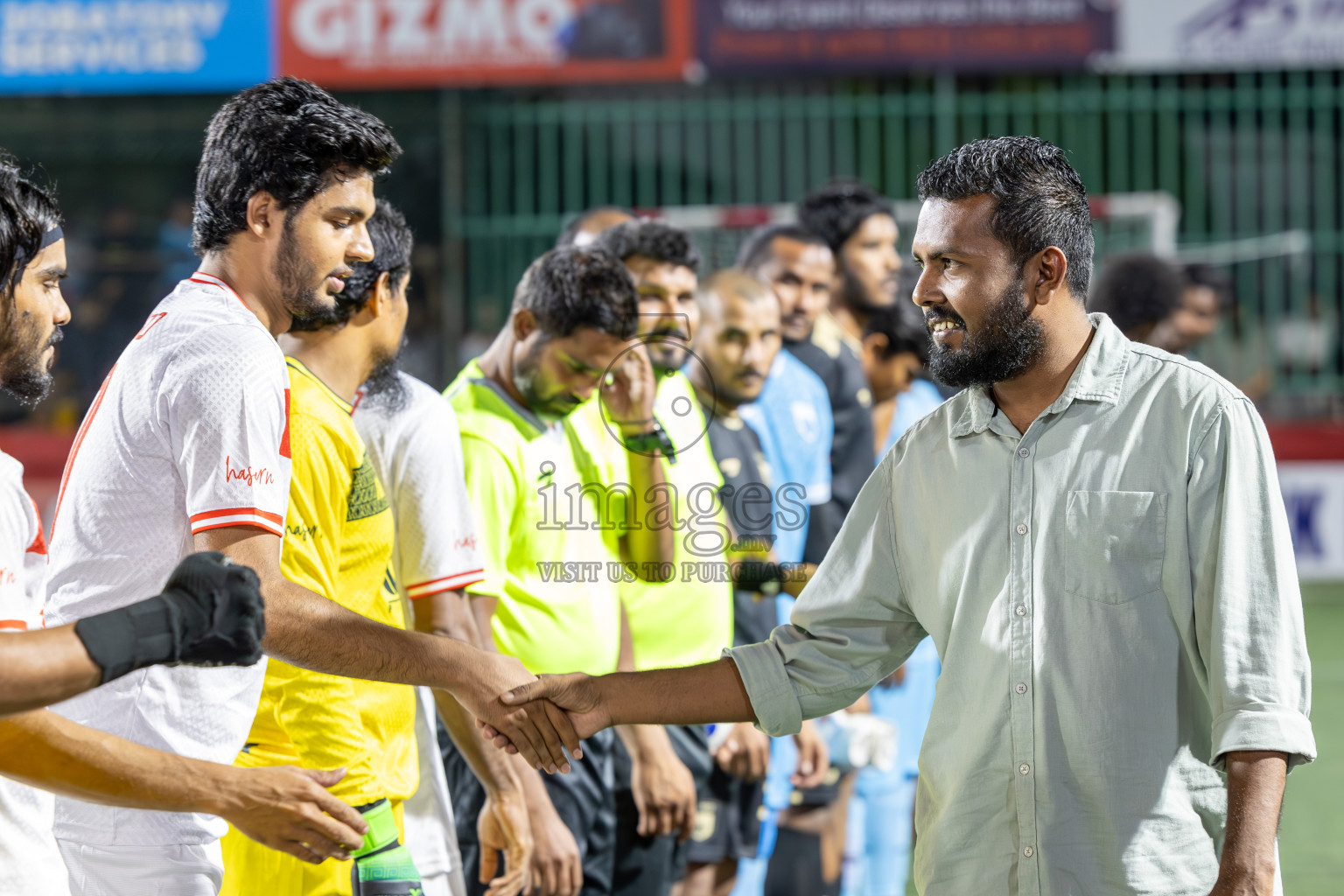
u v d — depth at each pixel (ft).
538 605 13.05
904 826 19.03
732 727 15.35
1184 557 8.34
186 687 9.05
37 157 50.16
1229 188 46.75
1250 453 8.27
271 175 9.26
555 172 44.73
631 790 14.28
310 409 10.44
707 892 15.47
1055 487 8.63
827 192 19.33
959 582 8.94
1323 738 26.86
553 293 12.97
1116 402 8.63
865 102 44.50
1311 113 46.73
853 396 17.39
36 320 8.44
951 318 8.77
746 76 42.60
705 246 30.40
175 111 49.70
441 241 48.08
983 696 8.74
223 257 9.52
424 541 11.78
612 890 14.32
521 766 12.94
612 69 42.65
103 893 9.05
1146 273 20.68
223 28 42.75
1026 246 8.56
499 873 12.88
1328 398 43.09
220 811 8.31
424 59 42.60
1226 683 7.98
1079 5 41.75
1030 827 8.49
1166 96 44.80
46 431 44.80
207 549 8.79
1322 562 40.73
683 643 14.03
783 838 17.21
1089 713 8.39
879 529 9.54
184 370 8.89
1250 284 43.39
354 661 9.40
